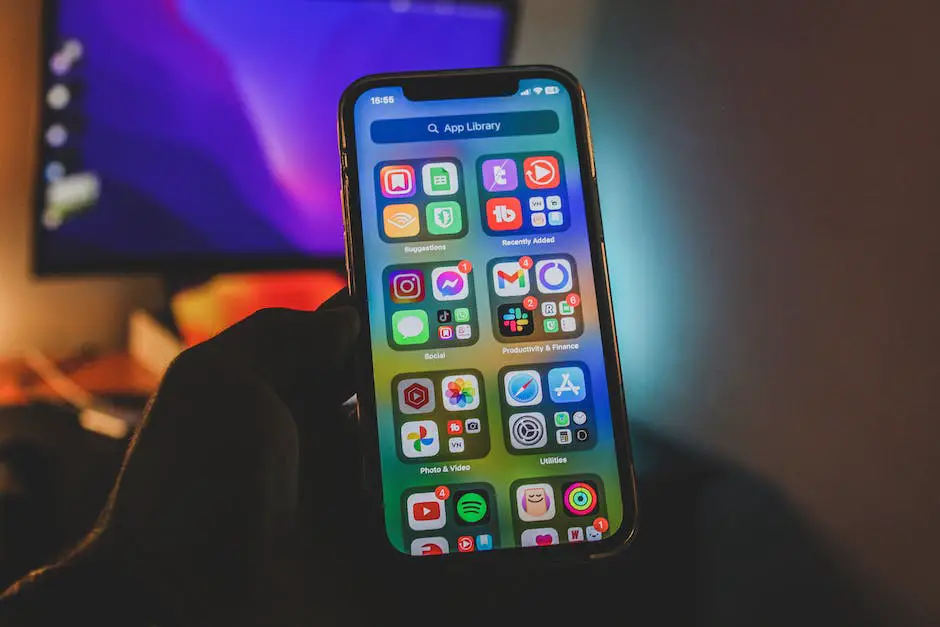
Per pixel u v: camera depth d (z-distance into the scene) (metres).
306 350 0.34
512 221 0.41
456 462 0.39
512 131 0.42
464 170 0.41
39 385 0.53
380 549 0.37
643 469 0.45
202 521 0.28
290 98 0.59
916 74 0.39
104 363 0.55
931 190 0.38
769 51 0.46
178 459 0.29
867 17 0.42
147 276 0.57
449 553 0.38
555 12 0.60
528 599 0.40
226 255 0.57
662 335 0.49
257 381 0.31
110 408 0.51
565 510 0.39
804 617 0.38
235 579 0.28
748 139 0.46
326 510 0.39
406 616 0.39
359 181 0.41
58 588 0.26
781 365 0.42
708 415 0.45
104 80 0.57
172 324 0.57
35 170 0.56
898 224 0.39
